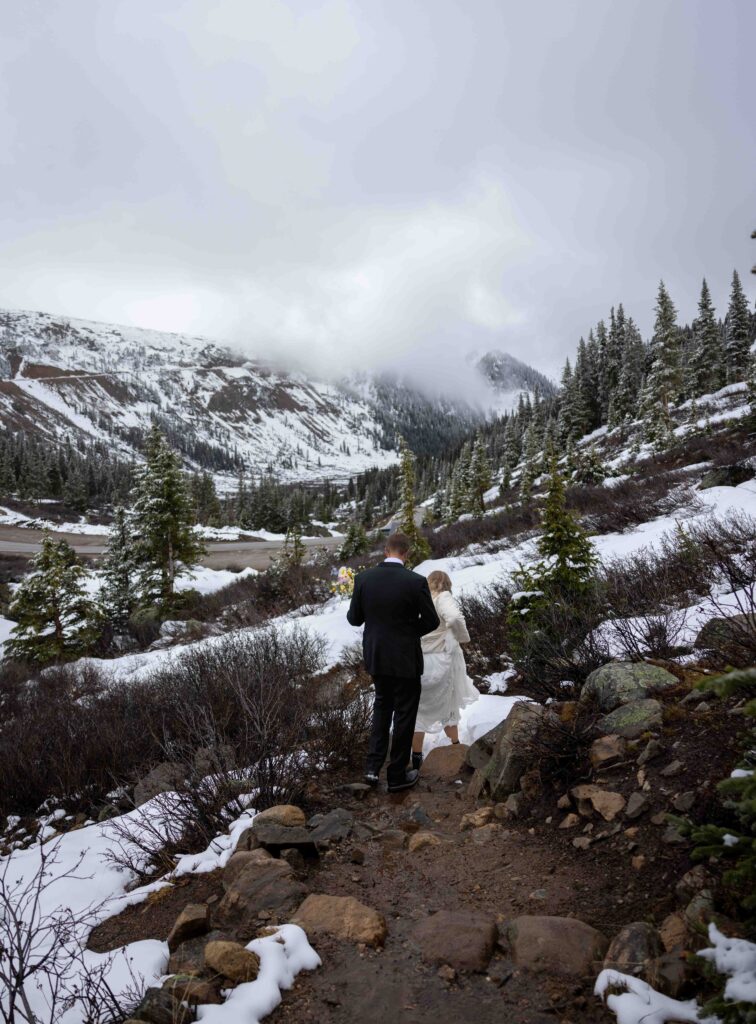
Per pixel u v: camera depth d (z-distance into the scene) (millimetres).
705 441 23125
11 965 2178
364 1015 2000
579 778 3367
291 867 2887
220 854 3459
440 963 2211
